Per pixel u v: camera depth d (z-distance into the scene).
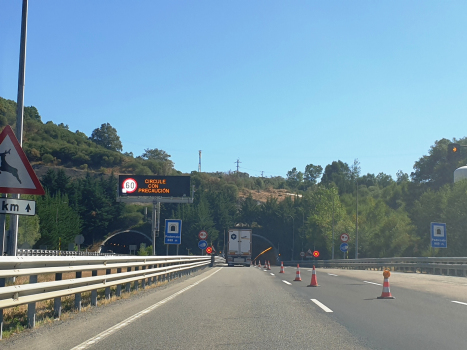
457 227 48.53
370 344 7.46
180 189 39.03
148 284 18.08
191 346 7.39
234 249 53.78
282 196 184.38
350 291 16.31
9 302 7.32
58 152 135.38
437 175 75.75
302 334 8.33
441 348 7.16
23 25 12.10
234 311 11.20
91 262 11.06
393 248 63.81
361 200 109.00
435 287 17.67
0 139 9.46
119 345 7.44
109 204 98.56
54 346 7.31
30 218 54.78
